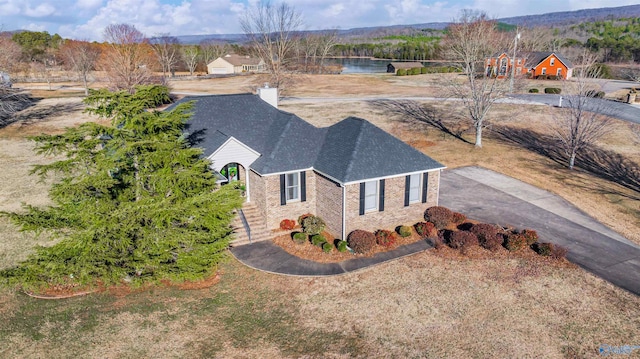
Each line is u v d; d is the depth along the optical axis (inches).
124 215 632.4
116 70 2347.4
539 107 2149.4
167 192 715.4
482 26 1747.0
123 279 755.4
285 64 2942.9
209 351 610.5
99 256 645.9
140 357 598.2
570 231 957.2
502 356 598.2
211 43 6136.8
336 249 874.8
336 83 3422.7
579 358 593.6
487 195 1167.0
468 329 651.5
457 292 740.0
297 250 873.5
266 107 1133.1
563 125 1503.4
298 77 3331.7
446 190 1204.5
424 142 1694.1
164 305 711.7
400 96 2657.5
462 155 1530.5
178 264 693.3
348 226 899.4
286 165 932.6
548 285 758.5
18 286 756.0
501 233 910.4
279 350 612.7
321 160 954.7
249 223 951.6
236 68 4795.8
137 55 2534.5
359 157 903.7
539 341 625.9
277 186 935.7
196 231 705.0
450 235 887.7
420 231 929.5
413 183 966.4
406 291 743.7
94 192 668.1
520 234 887.7
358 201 895.1
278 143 968.9
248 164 976.9
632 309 691.4
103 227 617.0
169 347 617.0
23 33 4810.5
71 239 638.5
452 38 2223.2
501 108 2170.3
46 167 647.1
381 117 2078.0
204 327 659.4
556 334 639.1
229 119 1058.7
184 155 688.4
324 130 1063.0
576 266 816.3
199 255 697.6
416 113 2135.8
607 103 2123.5
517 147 1616.6
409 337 636.7
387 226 951.6
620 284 758.5
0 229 965.8
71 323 665.6
